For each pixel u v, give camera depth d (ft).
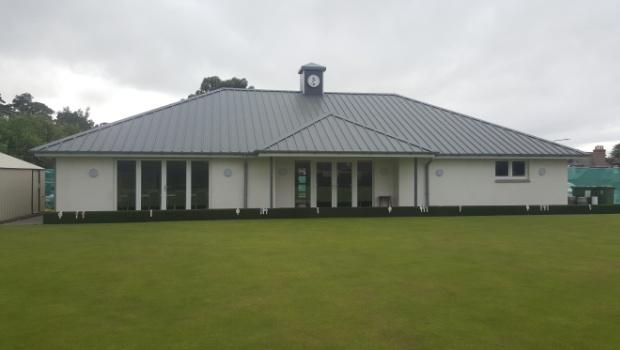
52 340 14.78
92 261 26.73
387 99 73.56
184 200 54.65
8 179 53.36
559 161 61.52
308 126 56.13
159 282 21.95
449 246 31.91
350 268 24.84
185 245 32.22
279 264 25.80
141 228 42.06
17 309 17.94
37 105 284.82
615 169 79.71
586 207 58.08
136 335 15.20
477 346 14.35
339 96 73.00
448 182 59.06
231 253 29.09
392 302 18.80
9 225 45.50
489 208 55.47
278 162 56.44
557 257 28.12
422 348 14.21
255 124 60.75
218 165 55.11
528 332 15.53
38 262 26.48
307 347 14.24
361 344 14.49
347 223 46.09
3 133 145.28
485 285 21.45
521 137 63.52
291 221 48.08
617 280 22.47
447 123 66.28
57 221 46.42
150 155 52.08
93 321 16.55
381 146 53.16
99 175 52.54
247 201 55.57
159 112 60.64
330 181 57.88
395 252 29.53
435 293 20.12
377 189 58.80
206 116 61.31
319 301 18.92
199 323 16.33
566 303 18.76
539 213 56.80
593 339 14.94
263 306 18.25
